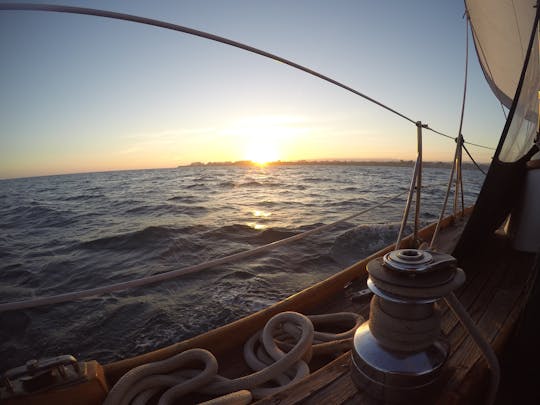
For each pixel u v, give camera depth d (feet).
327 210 56.39
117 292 20.12
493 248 10.04
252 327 6.94
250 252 6.40
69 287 23.45
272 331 6.43
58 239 39.93
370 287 3.49
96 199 92.22
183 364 5.69
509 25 11.62
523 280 7.73
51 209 72.13
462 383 3.89
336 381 4.06
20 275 26.20
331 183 127.34
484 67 13.71
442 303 6.53
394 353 3.50
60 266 28.12
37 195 120.98
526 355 4.99
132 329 15.83
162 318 16.47
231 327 6.70
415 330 3.33
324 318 7.30
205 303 17.85
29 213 67.82
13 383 4.48
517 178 8.95
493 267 8.59
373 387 3.58
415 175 5.44
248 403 4.93
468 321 3.42
